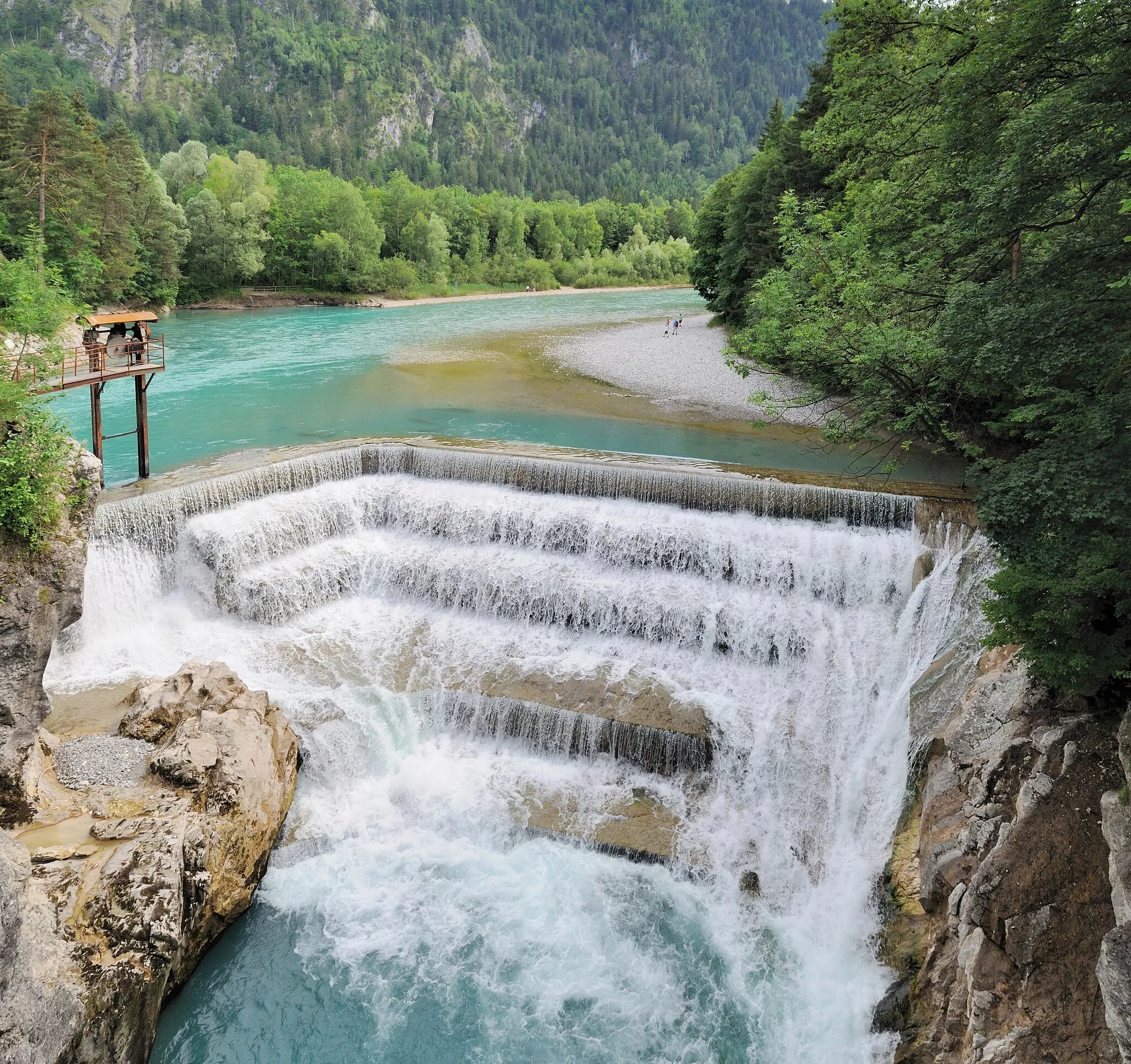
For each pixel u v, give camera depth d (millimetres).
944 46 21188
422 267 128625
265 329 74312
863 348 22703
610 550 23703
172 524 22641
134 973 11945
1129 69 13875
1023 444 26625
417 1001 13883
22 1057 9930
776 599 22016
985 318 15297
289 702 19141
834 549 22031
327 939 14891
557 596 22422
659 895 15969
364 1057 13070
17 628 14312
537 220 166625
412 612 23656
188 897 13508
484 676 20516
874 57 22750
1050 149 14469
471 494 26141
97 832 13641
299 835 16781
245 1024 13406
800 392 44031
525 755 19281
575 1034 13422
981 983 11211
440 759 18938
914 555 21125
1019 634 13305
